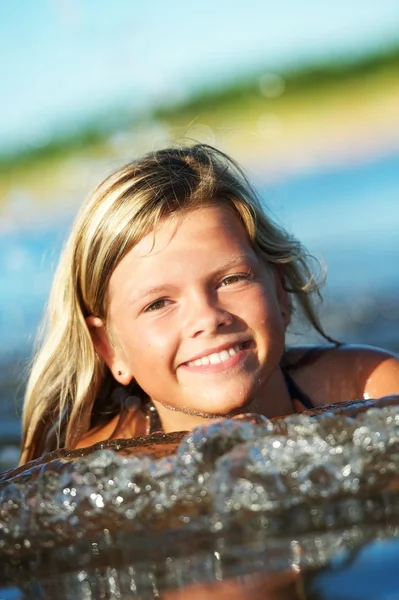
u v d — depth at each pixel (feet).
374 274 24.81
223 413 9.25
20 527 6.73
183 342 9.16
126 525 6.55
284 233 11.44
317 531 5.98
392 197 38.75
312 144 55.98
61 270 10.82
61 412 11.12
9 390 17.02
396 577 5.22
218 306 9.13
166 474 6.58
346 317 19.94
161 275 9.21
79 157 70.49
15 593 5.97
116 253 9.61
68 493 6.75
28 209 53.72
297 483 6.35
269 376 9.43
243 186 10.45
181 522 6.45
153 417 10.82
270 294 9.51
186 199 9.57
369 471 6.39
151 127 68.85
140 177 9.84
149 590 5.64
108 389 11.11
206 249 9.28
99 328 10.42
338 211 37.47
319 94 68.49
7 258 39.17
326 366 11.00
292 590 5.29
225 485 6.33
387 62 69.77
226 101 72.74
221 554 5.94
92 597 5.69
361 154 50.29
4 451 13.08
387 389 10.52
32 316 25.77
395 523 5.90
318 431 6.46
